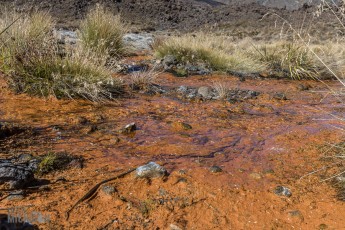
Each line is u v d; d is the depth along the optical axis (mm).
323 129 4383
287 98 6301
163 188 2809
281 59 9516
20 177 2709
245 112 5184
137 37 16766
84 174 2959
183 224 2424
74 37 12359
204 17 39375
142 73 7137
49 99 4988
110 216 2461
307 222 2525
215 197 2740
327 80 8469
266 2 68688
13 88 5164
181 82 7238
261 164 3354
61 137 3705
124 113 4719
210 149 3654
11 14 7512
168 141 3807
